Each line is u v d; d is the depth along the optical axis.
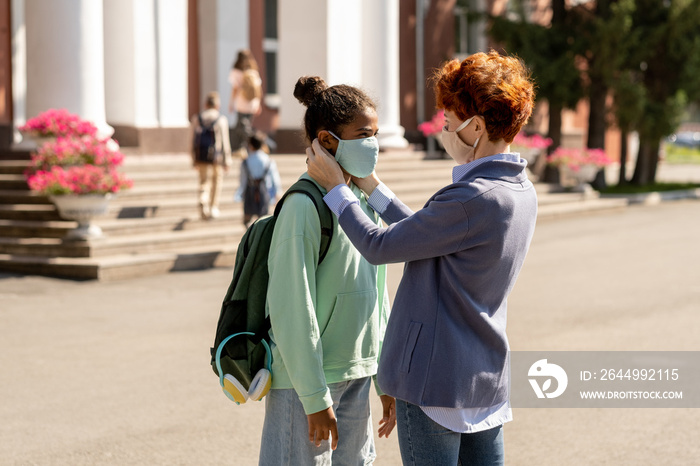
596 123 22.34
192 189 13.09
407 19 21.75
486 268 2.63
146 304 8.66
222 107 17.19
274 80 19.75
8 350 6.84
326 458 2.90
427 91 22.61
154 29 14.85
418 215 2.62
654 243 14.04
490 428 2.76
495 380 2.69
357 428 3.06
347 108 2.82
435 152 20.62
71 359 6.58
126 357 6.64
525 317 8.19
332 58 17.56
